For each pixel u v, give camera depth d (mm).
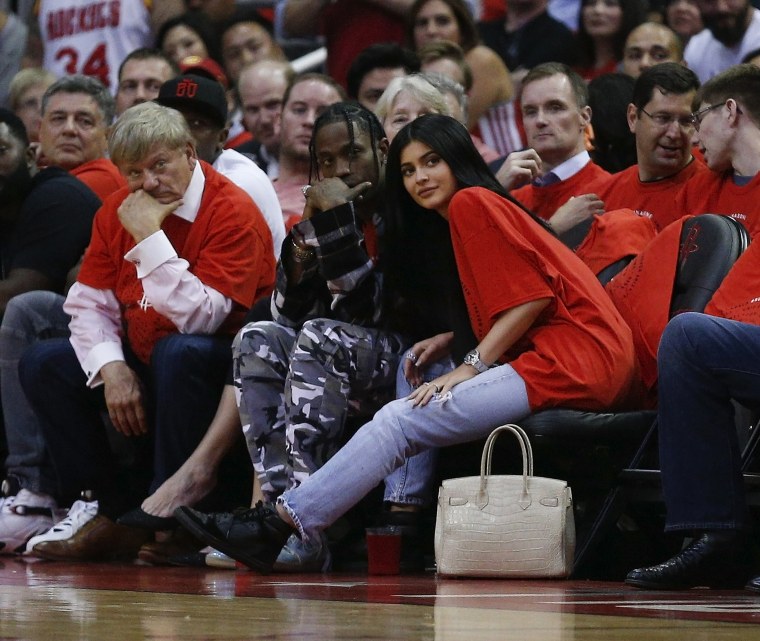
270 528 12484
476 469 13352
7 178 17500
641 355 13148
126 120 15023
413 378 13258
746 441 12258
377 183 14008
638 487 12180
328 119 14000
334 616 7953
